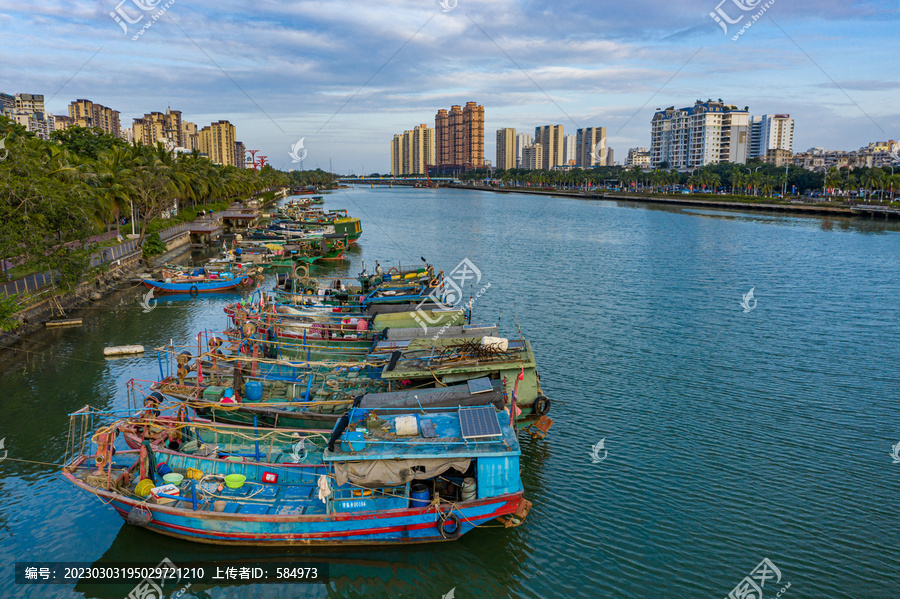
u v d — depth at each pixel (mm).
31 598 18750
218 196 141375
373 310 39094
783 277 68312
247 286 63469
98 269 53625
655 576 19516
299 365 28297
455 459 19766
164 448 22422
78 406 31594
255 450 23062
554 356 39312
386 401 22609
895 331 45312
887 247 92625
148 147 107438
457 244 100188
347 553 20422
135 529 21281
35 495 23625
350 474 19562
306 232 94875
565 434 28500
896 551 20469
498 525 21828
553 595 18922
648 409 31109
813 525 21812
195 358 30500
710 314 50906
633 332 45094
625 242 101875
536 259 83375
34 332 44906
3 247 41875
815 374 36000
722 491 23859
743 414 30531
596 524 22031
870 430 28734
